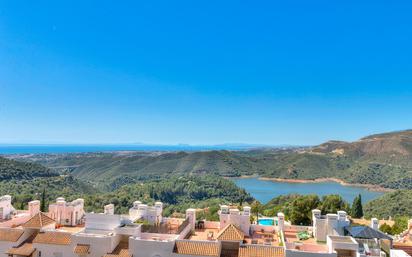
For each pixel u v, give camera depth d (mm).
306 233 54062
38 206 56500
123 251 43094
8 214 55406
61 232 45562
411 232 75688
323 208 76312
